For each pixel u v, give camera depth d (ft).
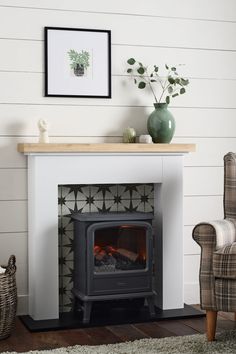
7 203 16.72
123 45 17.42
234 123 18.21
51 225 16.29
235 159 15.65
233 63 18.21
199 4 17.94
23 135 16.79
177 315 16.55
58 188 16.99
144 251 16.58
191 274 18.02
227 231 14.62
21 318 16.51
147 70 17.62
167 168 17.06
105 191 17.33
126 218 16.28
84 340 14.92
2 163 16.67
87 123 17.22
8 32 16.62
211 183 18.13
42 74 16.88
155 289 17.43
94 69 17.19
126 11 17.42
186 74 17.90
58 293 16.42
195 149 17.10
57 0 16.92
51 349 14.29
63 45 16.96
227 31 18.15
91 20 17.17
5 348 14.40
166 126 17.02
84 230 16.06
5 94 16.65
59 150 16.12
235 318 15.85
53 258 16.33
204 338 14.80
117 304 17.06
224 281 14.12
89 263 15.97
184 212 17.98
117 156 16.69
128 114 17.48
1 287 14.88
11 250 16.76
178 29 17.81
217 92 18.12
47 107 16.94
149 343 14.51
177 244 17.12
